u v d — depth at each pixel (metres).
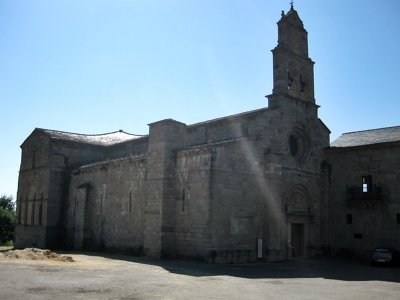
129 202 32.69
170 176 28.80
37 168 43.84
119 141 46.38
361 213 32.62
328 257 33.41
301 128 33.62
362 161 33.16
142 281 16.64
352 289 16.62
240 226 27.45
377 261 27.81
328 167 34.84
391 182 31.28
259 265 26.11
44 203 41.25
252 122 30.17
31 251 25.69
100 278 17.22
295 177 32.22
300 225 32.91
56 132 45.22
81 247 36.53
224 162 27.12
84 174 39.38
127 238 32.28
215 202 26.20
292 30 34.38
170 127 29.39
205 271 21.08
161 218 27.98
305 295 14.65
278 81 32.12
